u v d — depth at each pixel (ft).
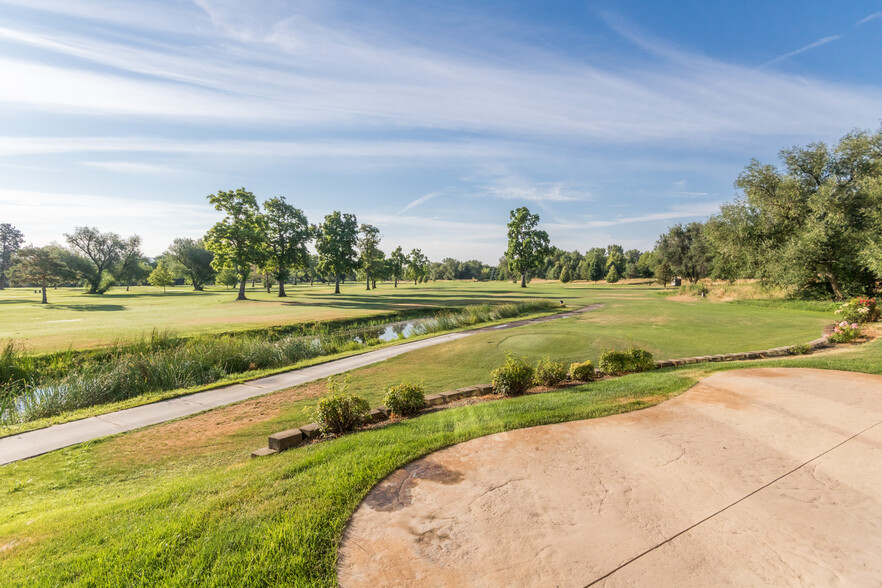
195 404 33.96
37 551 11.35
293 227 174.09
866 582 8.57
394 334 81.82
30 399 37.45
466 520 11.51
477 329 77.05
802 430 17.43
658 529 10.71
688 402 22.04
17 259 152.66
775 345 46.39
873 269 74.90
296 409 31.37
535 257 251.39
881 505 11.59
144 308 117.60
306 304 132.57
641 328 64.85
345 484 13.87
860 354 33.27
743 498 12.16
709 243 129.29
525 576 9.10
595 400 23.22
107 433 27.32
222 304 133.08
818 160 94.94
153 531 11.57
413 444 17.40
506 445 16.97
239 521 11.82
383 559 9.95
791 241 92.17
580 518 11.35
